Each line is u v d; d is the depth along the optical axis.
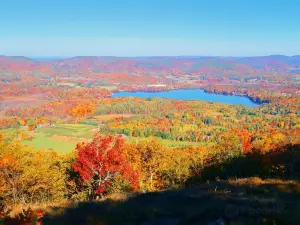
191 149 56.50
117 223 9.66
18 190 21.70
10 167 21.28
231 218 8.55
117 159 22.16
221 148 36.38
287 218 8.20
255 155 29.50
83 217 10.56
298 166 23.19
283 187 12.86
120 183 22.59
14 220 9.97
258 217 8.40
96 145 22.84
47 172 23.62
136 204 11.95
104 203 12.62
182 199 12.19
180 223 9.01
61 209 12.02
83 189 24.12
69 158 28.06
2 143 24.77
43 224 10.10
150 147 34.62
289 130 100.44
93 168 22.19
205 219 8.89
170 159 33.56
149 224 9.30
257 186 13.60
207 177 28.94
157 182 31.53
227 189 13.42
